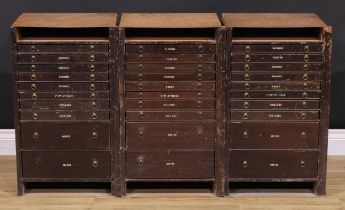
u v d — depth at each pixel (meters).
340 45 5.05
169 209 4.33
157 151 4.45
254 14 4.55
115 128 4.42
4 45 5.04
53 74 4.37
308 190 4.58
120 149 4.44
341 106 5.12
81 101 4.40
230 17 4.48
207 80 4.38
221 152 4.45
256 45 4.35
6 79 5.09
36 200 4.45
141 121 4.42
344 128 5.16
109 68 4.36
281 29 4.55
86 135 4.43
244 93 4.39
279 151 4.45
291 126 4.43
